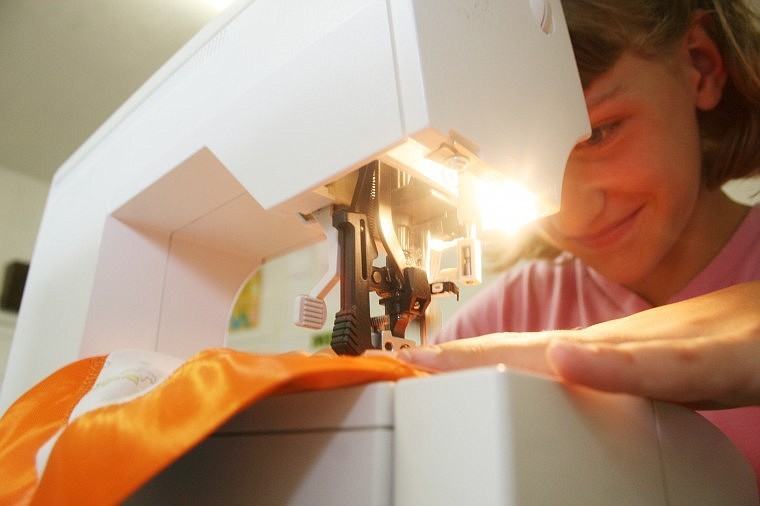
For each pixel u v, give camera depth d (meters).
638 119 0.82
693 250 0.79
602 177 0.85
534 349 0.36
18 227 1.74
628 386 0.33
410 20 0.40
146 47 1.38
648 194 0.82
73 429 0.34
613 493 0.30
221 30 0.61
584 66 0.84
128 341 0.73
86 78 1.45
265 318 1.57
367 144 0.41
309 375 0.29
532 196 0.48
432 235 0.60
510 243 0.97
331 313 1.31
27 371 0.82
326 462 0.29
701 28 0.81
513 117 0.46
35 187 1.82
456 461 0.25
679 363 0.34
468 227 0.56
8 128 1.60
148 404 0.32
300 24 0.50
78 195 0.84
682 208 0.80
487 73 0.45
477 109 0.43
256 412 0.34
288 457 0.32
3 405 0.85
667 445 0.36
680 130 0.80
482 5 0.47
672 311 0.45
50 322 0.80
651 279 0.81
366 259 0.50
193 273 0.82
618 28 0.83
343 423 0.29
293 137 0.48
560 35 0.58
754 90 0.77
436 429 0.26
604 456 0.30
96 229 0.76
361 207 0.51
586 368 0.31
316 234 0.82
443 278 0.59
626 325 0.44
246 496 0.33
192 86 0.63
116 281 0.73
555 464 0.26
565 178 0.87
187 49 0.66
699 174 0.79
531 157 0.47
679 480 0.36
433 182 0.51
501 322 0.94
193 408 0.30
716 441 0.41
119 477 0.29
